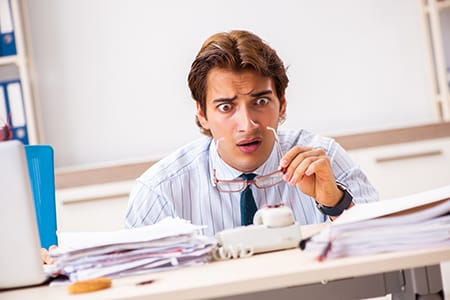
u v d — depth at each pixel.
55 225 1.92
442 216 1.18
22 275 1.32
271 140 1.78
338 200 1.66
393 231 1.14
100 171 3.31
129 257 1.31
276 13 3.79
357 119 3.83
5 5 3.56
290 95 3.81
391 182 3.35
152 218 1.96
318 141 2.04
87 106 3.79
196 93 1.80
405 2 3.83
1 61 3.55
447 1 3.64
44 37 3.77
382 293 1.39
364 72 3.83
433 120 3.83
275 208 1.41
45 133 3.77
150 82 3.80
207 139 2.02
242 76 1.70
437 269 1.34
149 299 1.09
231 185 1.91
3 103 3.53
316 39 3.80
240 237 1.35
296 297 1.36
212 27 3.80
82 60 3.79
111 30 3.79
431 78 3.77
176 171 1.98
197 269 1.27
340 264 1.10
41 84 3.77
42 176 1.94
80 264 1.31
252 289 1.09
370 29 3.82
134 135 3.80
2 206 1.30
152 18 3.80
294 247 1.37
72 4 3.77
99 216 3.30
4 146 1.29
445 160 3.36
